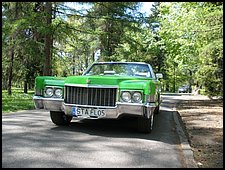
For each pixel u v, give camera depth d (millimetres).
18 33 17719
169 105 17641
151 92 6906
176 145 6512
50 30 15312
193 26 17625
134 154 5602
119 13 17531
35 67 29188
